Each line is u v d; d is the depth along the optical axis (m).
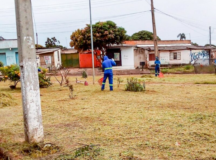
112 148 3.94
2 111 7.43
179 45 38.19
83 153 3.74
